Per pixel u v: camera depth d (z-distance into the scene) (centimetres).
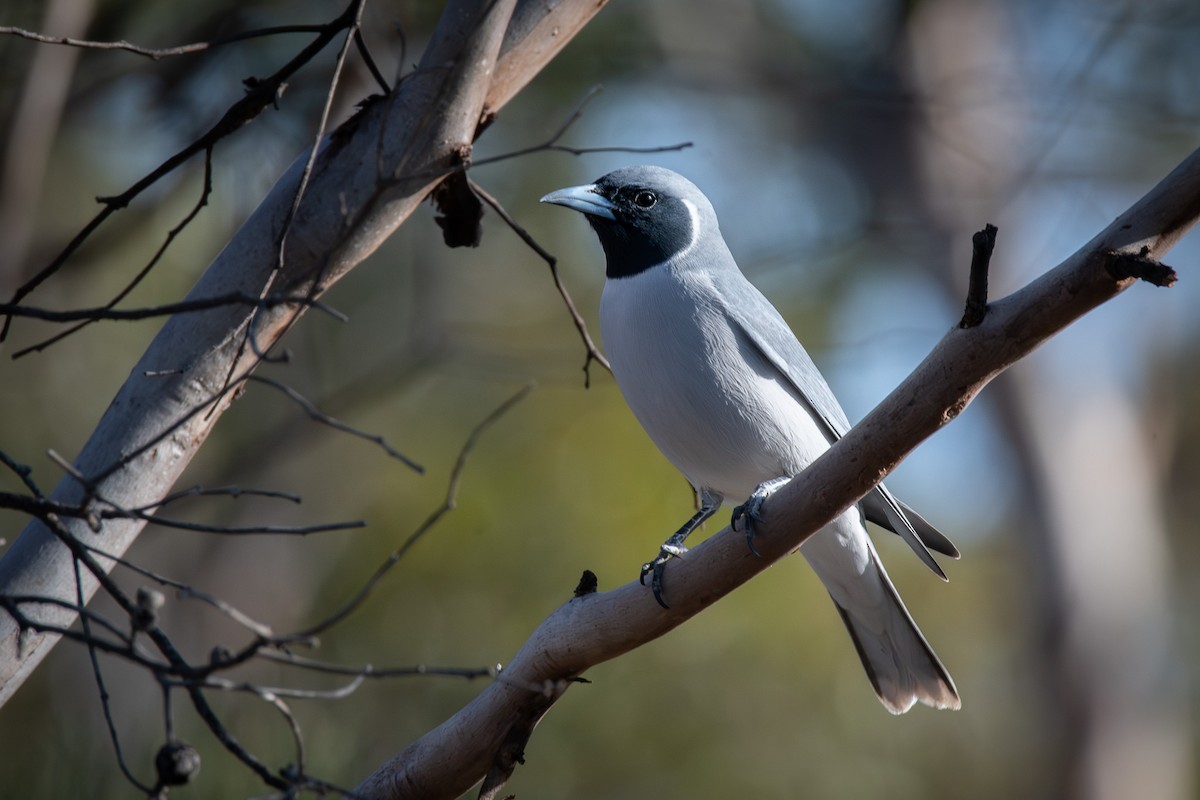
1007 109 1638
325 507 1481
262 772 401
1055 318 459
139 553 1409
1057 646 1833
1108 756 1820
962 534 1662
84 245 1135
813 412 775
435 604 1205
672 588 540
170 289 1238
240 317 555
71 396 1322
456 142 568
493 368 1247
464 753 548
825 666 1261
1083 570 1847
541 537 1219
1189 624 2019
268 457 1280
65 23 959
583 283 1378
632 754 1198
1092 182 1628
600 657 553
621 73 1373
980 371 475
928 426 492
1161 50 1537
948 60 1766
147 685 1212
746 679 1248
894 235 1689
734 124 1639
